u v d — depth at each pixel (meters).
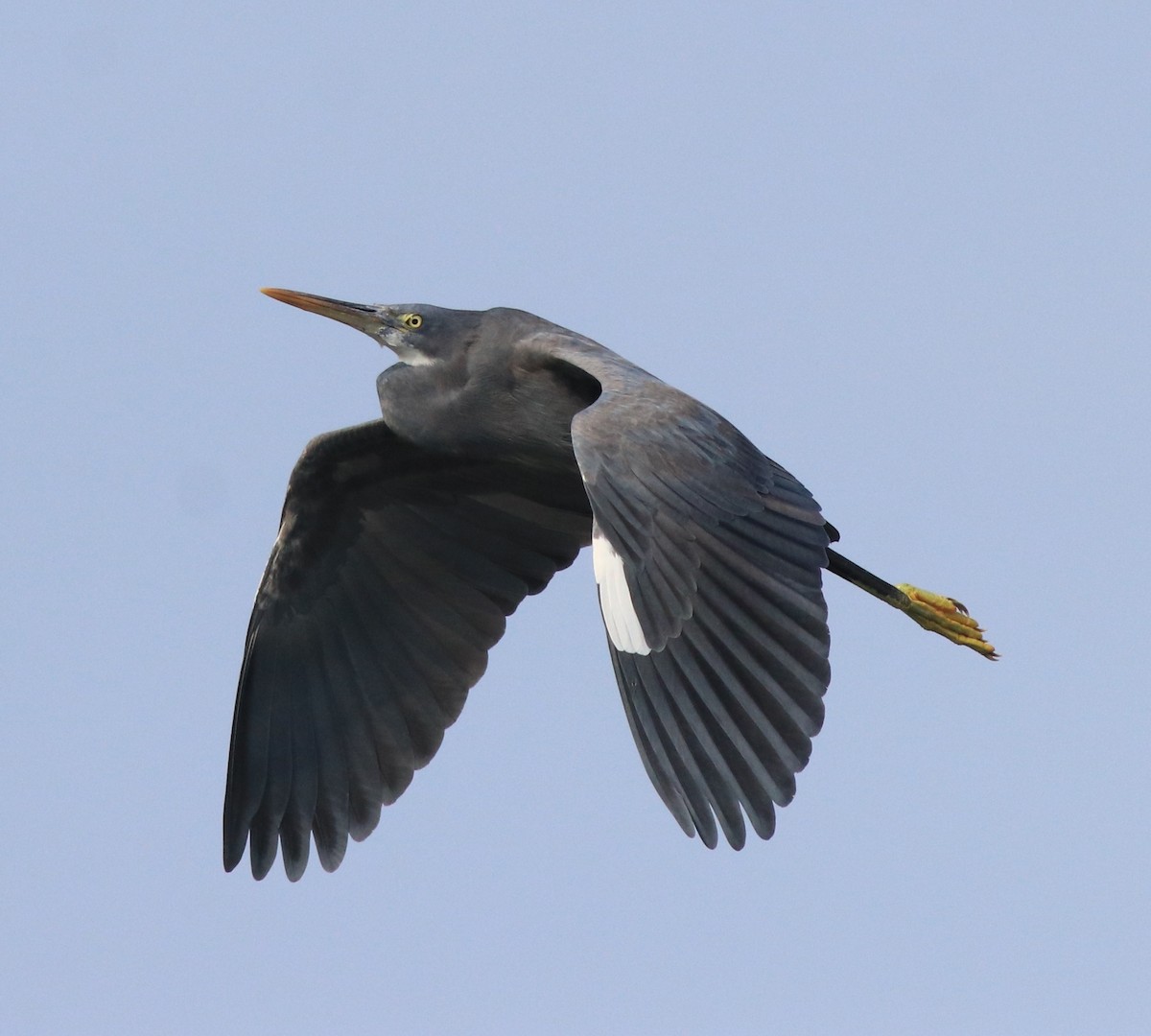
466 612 14.35
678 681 10.86
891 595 13.60
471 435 13.28
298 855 14.09
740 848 10.52
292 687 14.28
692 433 11.46
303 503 13.92
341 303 13.65
